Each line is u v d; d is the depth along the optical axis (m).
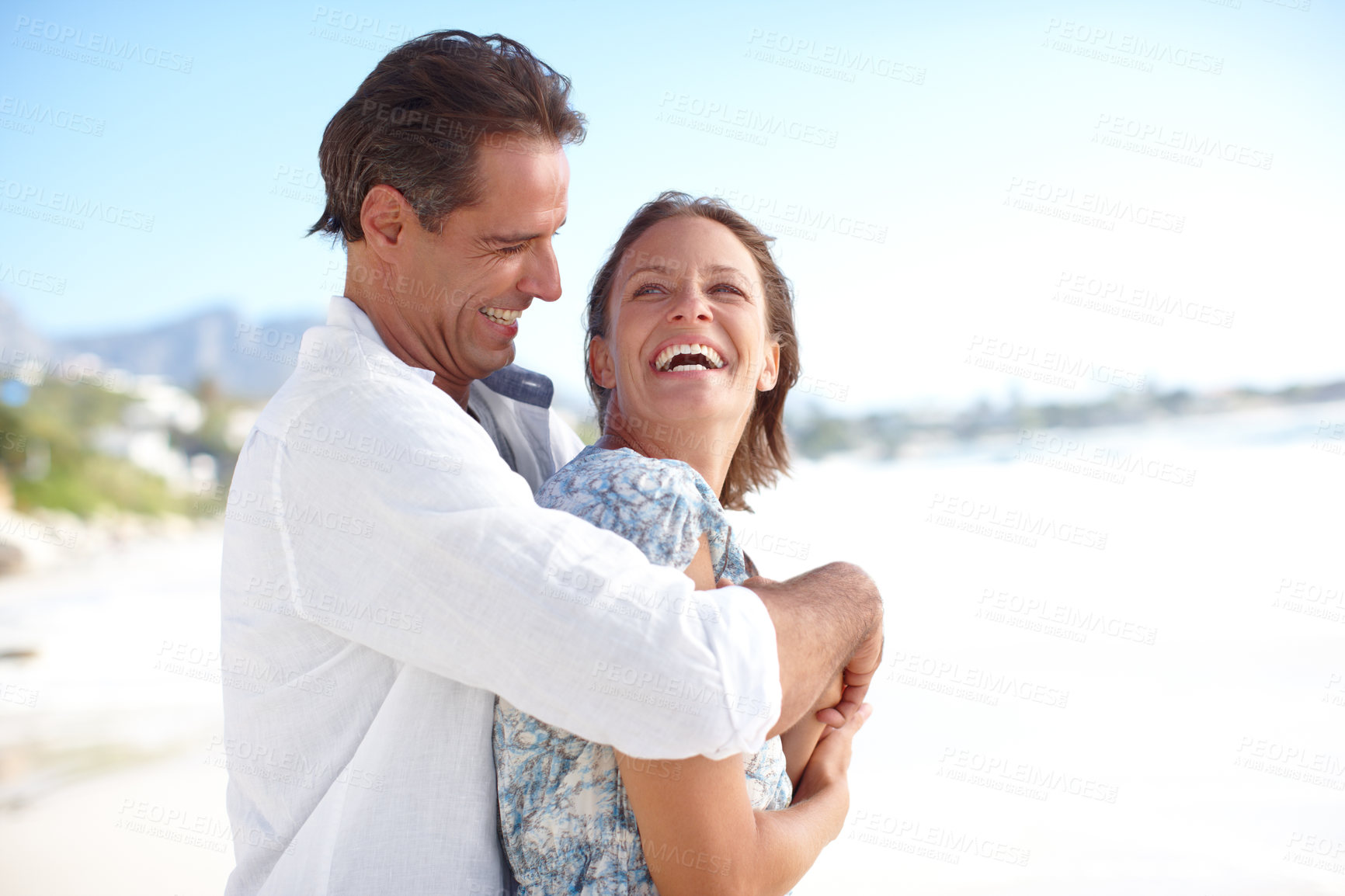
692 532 1.32
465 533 1.17
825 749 1.57
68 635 9.16
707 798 1.20
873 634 1.52
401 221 1.54
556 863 1.29
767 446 1.98
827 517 15.77
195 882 4.05
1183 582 11.05
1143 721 6.25
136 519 15.23
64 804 4.97
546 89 1.60
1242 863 4.17
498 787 1.32
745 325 1.60
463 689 1.29
